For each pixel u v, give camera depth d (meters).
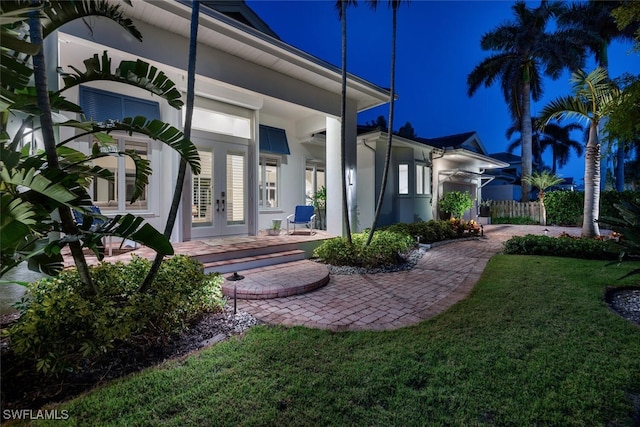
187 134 3.81
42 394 2.52
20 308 3.30
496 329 3.72
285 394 2.49
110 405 2.35
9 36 2.03
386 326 3.90
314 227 11.89
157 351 3.24
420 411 2.31
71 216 2.99
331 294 5.35
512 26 21.17
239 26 5.82
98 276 3.74
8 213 2.06
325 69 7.47
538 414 2.27
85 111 6.68
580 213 17.56
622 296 5.08
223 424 2.17
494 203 21.23
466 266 7.53
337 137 9.23
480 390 2.55
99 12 3.17
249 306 4.70
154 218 7.74
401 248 7.91
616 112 5.69
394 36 7.48
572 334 3.56
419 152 14.30
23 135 2.94
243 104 8.45
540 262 7.62
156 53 5.46
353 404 2.38
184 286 3.84
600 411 2.30
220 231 8.34
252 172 8.90
